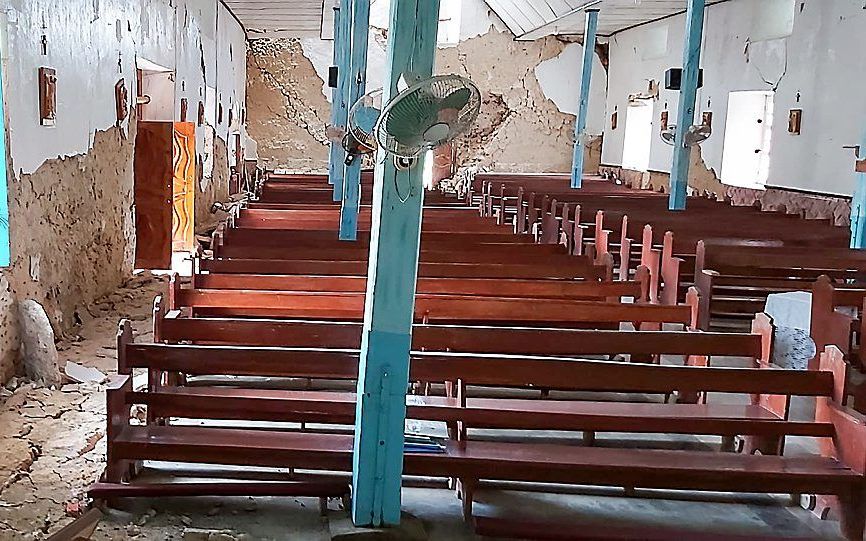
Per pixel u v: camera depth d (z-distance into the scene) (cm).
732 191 1339
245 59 1855
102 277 777
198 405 393
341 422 401
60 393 519
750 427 393
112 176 801
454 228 898
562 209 1010
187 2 1148
